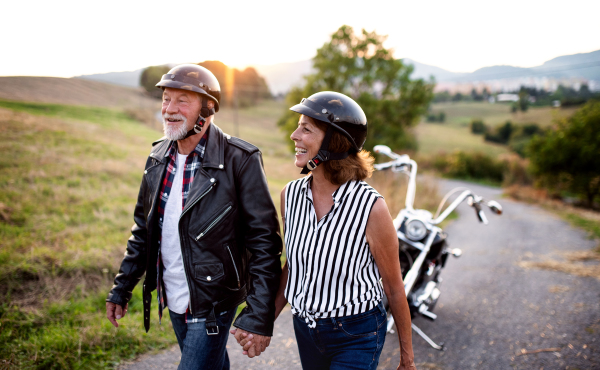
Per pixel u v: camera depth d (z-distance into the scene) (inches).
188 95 64.3
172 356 105.9
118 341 108.3
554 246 281.0
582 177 714.8
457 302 163.6
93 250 162.9
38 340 104.4
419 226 118.3
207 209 63.3
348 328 56.1
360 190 55.7
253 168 66.0
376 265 59.5
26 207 227.3
